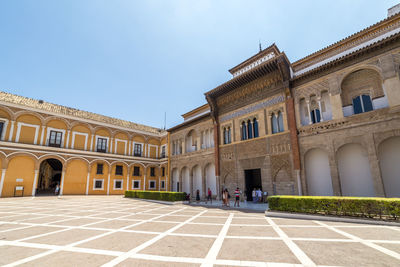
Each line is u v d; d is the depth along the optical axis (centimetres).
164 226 829
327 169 1374
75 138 2805
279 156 1602
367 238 622
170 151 2980
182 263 445
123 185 3128
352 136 1248
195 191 2456
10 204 1642
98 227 810
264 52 1992
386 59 1184
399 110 1099
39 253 511
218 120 2223
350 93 1342
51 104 2858
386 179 1148
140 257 481
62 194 2572
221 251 521
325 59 1628
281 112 1667
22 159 2367
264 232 718
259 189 1709
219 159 2116
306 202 1016
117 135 3234
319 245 561
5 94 2502
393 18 1317
